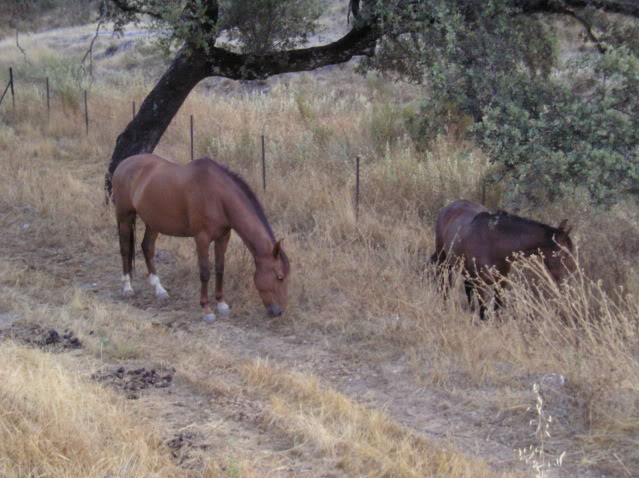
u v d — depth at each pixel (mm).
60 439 4609
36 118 19391
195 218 8102
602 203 7750
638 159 7422
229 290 8969
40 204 12055
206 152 15500
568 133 7715
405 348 7242
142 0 12188
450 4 8977
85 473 4336
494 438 5617
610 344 6301
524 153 7691
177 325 8078
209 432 5387
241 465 4801
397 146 14055
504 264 7664
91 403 5309
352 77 21500
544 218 9805
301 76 22500
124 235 9016
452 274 8289
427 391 6422
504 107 8062
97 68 26750
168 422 5535
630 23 9656
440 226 8570
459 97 8438
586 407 5758
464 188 11523
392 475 4871
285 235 10812
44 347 6938
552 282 6891
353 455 5074
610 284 8195
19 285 9008
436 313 7613
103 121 18828
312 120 16516
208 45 11211
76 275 9703
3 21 28844
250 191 8031
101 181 14375
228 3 10500
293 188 12438
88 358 6777
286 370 6852
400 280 8516
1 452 4418
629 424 5531
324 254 9562
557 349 6586
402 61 11555
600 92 7820
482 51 8766
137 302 8828
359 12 10578
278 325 8047
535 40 9984
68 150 17109
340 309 8227
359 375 6801
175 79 12336
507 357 6805
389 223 10961
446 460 5113
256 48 11172
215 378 6457
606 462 5211
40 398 5059
